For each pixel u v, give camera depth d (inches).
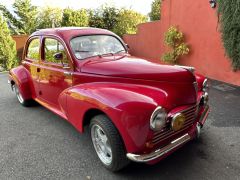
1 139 172.2
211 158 138.3
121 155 119.6
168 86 123.3
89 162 140.3
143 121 106.8
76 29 173.6
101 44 172.6
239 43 254.1
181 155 141.7
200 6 317.4
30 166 139.1
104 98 118.7
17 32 1288.1
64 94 149.9
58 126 189.6
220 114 198.2
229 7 255.6
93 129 135.3
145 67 133.1
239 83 277.6
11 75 237.8
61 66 162.9
